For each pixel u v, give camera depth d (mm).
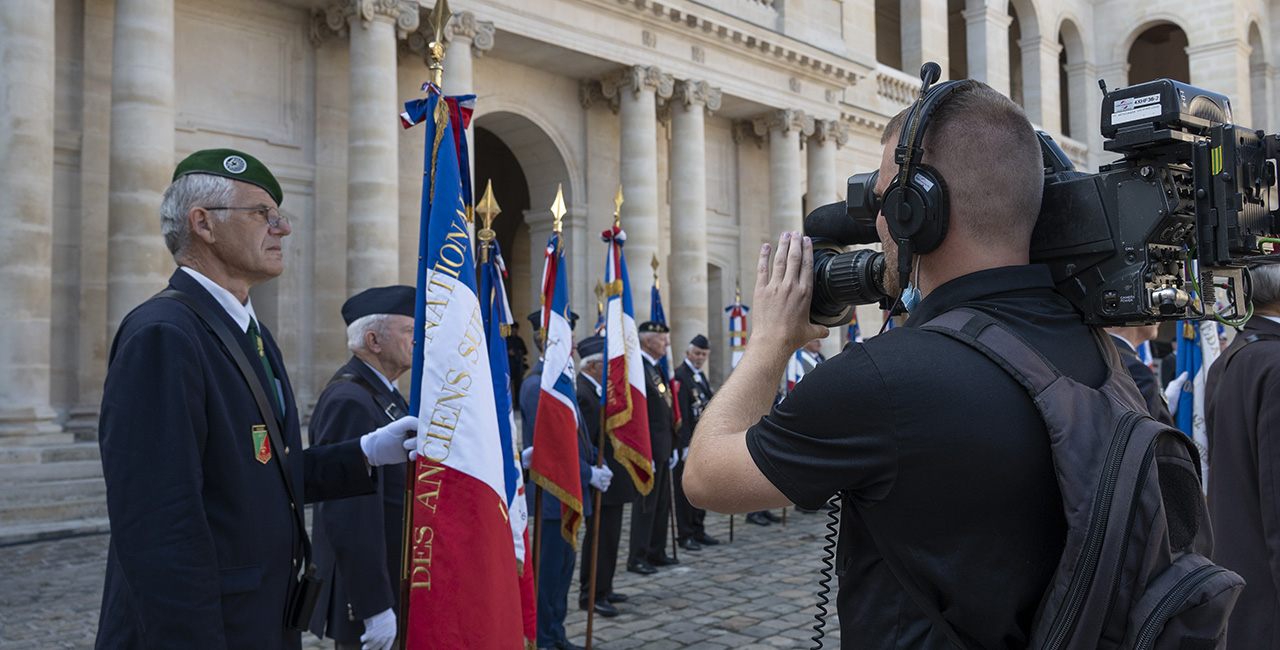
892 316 1740
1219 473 3285
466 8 14906
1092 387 1411
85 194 12242
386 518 4164
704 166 19438
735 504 1456
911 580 1380
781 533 10719
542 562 6098
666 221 20391
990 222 1473
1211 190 1435
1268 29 34000
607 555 7020
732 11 19828
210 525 2473
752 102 20266
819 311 1713
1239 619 3141
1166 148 1463
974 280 1475
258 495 2602
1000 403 1321
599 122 18812
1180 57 36344
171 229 2740
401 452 3174
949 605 1339
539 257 18922
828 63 21344
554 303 6055
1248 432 3123
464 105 3465
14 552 9000
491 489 3133
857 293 1638
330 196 14562
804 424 1389
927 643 1382
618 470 7137
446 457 3062
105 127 12422
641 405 7129
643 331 9188
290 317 14156
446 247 3250
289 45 14305
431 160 3324
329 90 14641
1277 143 1492
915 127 1476
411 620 2973
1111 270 1467
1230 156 1417
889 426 1325
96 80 12375
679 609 7148
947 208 1457
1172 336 19281
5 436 10406
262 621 2537
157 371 2408
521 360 18797
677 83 18703
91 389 12164
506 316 4672
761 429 1448
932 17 26828
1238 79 31016
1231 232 1415
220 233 2719
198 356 2496
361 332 4211
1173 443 1325
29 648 5961
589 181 18625
